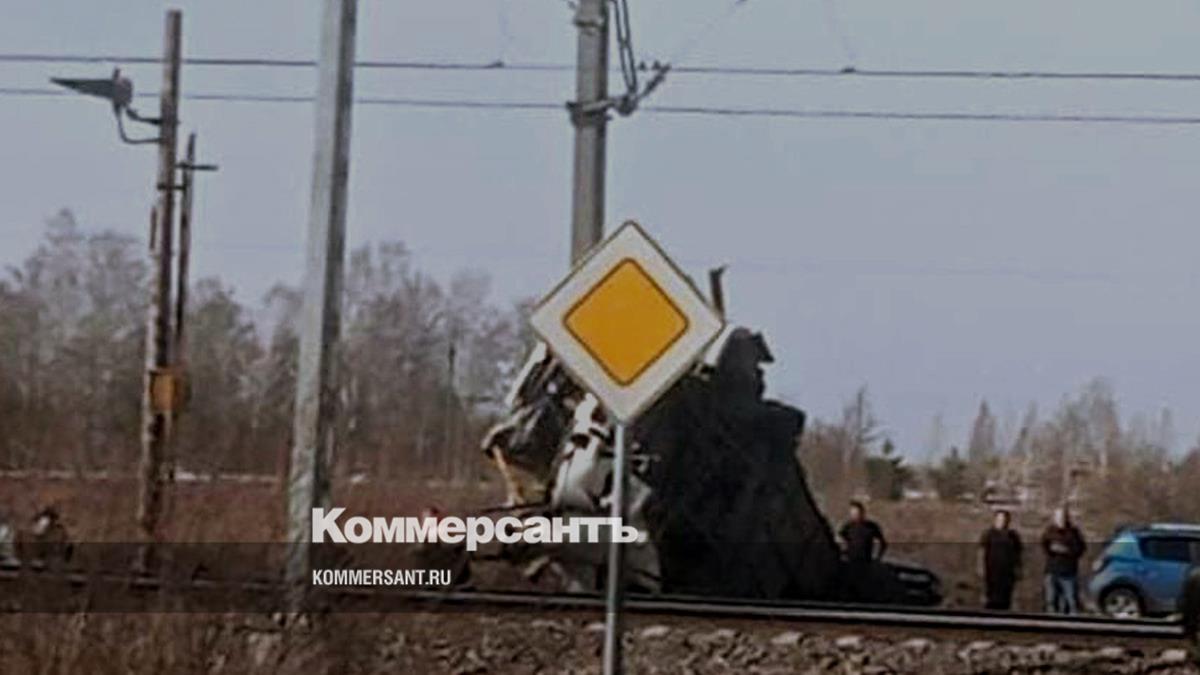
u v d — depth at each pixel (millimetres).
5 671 20359
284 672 22016
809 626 35125
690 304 18641
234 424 29141
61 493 23109
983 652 33156
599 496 41000
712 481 43281
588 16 45844
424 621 25953
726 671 32656
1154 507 108250
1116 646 33844
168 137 56812
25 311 63750
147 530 22047
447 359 84250
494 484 45656
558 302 18766
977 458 131000
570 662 32344
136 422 28469
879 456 104312
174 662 20781
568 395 42688
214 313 72562
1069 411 134625
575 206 45719
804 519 44781
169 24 57219
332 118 29812
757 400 44625
